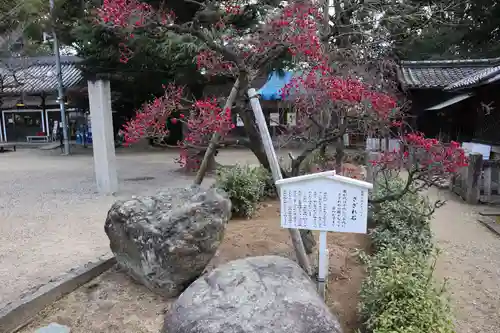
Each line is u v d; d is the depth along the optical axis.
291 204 3.09
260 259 3.29
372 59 6.73
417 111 13.20
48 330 3.10
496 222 6.29
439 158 3.30
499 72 8.70
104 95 8.16
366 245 4.84
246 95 4.47
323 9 5.57
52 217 6.77
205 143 4.92
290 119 5.62
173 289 3.59
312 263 4.15
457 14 14.22
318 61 4.15
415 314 2.71
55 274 4.34
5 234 5.84
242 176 6.23
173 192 4.17
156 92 14.31
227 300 2.67
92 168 12.95
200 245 3.49
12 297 3.78
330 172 2.93
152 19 3.80
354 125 4.14
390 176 5.88
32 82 21.30
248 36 4.71
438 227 6.19
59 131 20.36
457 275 4.43
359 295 3.39
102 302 3.60
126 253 3.90
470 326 3.42
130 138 4.23
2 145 19.42
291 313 2.53
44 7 13.41
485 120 10.77
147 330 3.16
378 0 6.25
